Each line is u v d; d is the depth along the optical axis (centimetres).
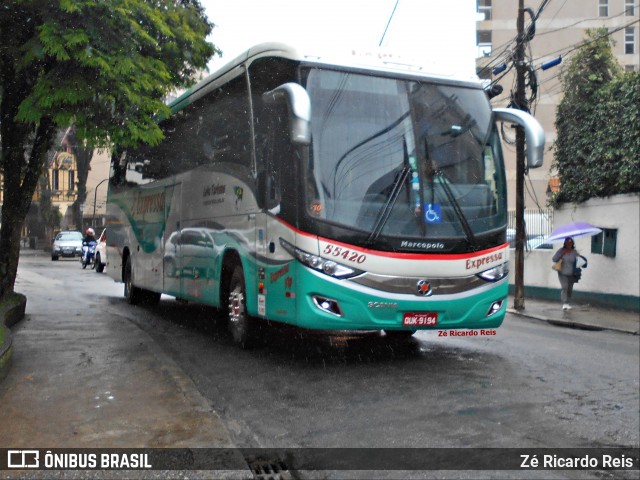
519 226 1770
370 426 595
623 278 1709
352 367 838
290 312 789
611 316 1594
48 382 691
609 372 848
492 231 834
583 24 4475
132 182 1487
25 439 518
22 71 952
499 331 1245
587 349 1053
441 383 755
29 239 5700
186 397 639
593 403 683
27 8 837
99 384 685
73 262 3588
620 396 715
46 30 802
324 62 807
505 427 596
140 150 1435
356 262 764
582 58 1859
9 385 678
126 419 570
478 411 645
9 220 1190
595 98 1794
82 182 4419
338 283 758
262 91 864
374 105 812
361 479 478
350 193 777
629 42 4469
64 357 816
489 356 930
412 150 810
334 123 789
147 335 985
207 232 1048
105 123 867
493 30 4569
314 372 807
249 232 895
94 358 812
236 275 958
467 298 809
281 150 816
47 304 1416
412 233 785
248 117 903
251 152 893
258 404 666
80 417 574
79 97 827
